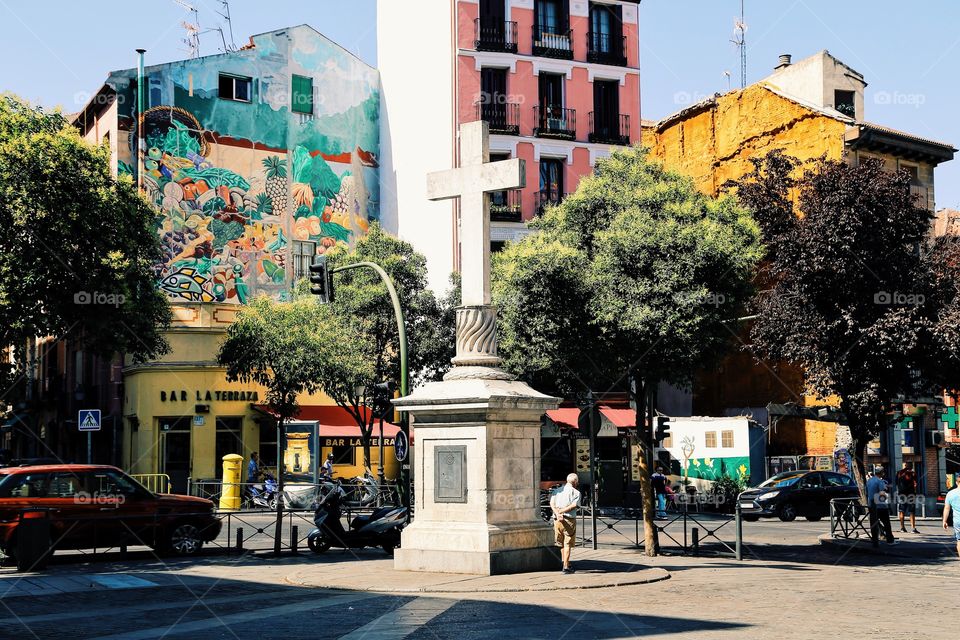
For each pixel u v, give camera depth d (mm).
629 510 33594
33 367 47438
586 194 23438
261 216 46375
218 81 45688
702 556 22094
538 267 21281
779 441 48000
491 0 48719
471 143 17000
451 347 39250
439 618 11766
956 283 27656
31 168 21359
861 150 48250
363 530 23344
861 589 15680
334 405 43312
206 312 40844
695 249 21406
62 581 16328
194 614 12391
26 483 19531
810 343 26641
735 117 52250
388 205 50312
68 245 21547
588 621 11562
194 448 39750
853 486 37188
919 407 49156
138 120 43438
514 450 16391
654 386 24781
